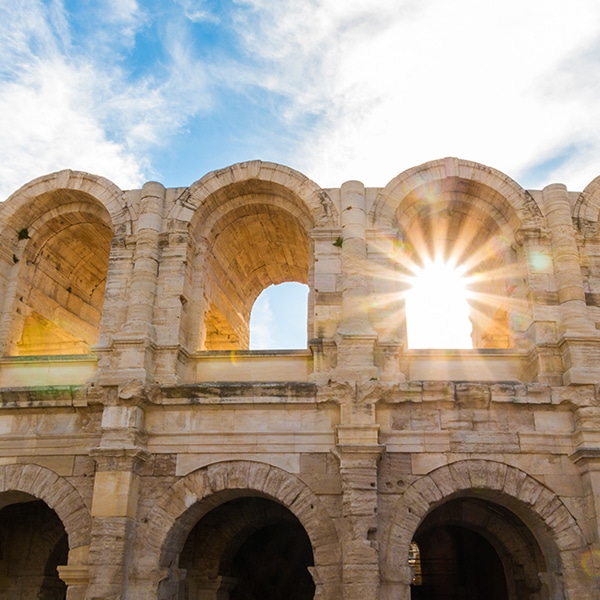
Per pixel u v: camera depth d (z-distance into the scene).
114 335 25.19
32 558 30.03
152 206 27.75
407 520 22.69
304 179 27.92
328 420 24.08
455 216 29.38
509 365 25.78
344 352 24.59
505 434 23.72
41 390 25.17
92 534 22.67
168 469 24.02
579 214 27.41
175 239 27.42
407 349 25.88
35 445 25.06
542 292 25.95
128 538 22.92
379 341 25.11
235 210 29.17
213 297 29.95
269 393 24.31
